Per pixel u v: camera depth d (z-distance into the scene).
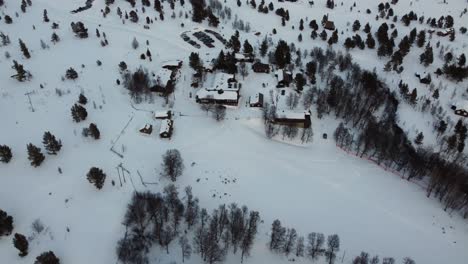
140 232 99.50
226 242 99.62
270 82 174.62
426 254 104.69
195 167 125.44
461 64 191.38
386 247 105.50
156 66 179.75
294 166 131.88
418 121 154.88
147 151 129.38
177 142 135.12
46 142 121.06
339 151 141.38
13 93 150.00
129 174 119.44
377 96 163.38
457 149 138.50
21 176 116.06
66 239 99.69
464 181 118.44
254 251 101.19
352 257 101.44
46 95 150.88
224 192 117.69
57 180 115.62
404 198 123.06
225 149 135.00
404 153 133.88
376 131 139.50
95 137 130.50
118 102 152.25
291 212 113.56
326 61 190.62
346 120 154.38
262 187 121.38
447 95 173.62
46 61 174.25
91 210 107.56
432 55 195.50
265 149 138.00
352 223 112.06
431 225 113.88
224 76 169.50
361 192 123.88
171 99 157.62
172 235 99.75
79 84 159.88
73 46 189.25
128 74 165.38
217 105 150.88
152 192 113.31
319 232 107.56
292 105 156.62
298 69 185.88
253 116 150.88
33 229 100.62
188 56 191.12
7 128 132.62
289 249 99.69
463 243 109.19
